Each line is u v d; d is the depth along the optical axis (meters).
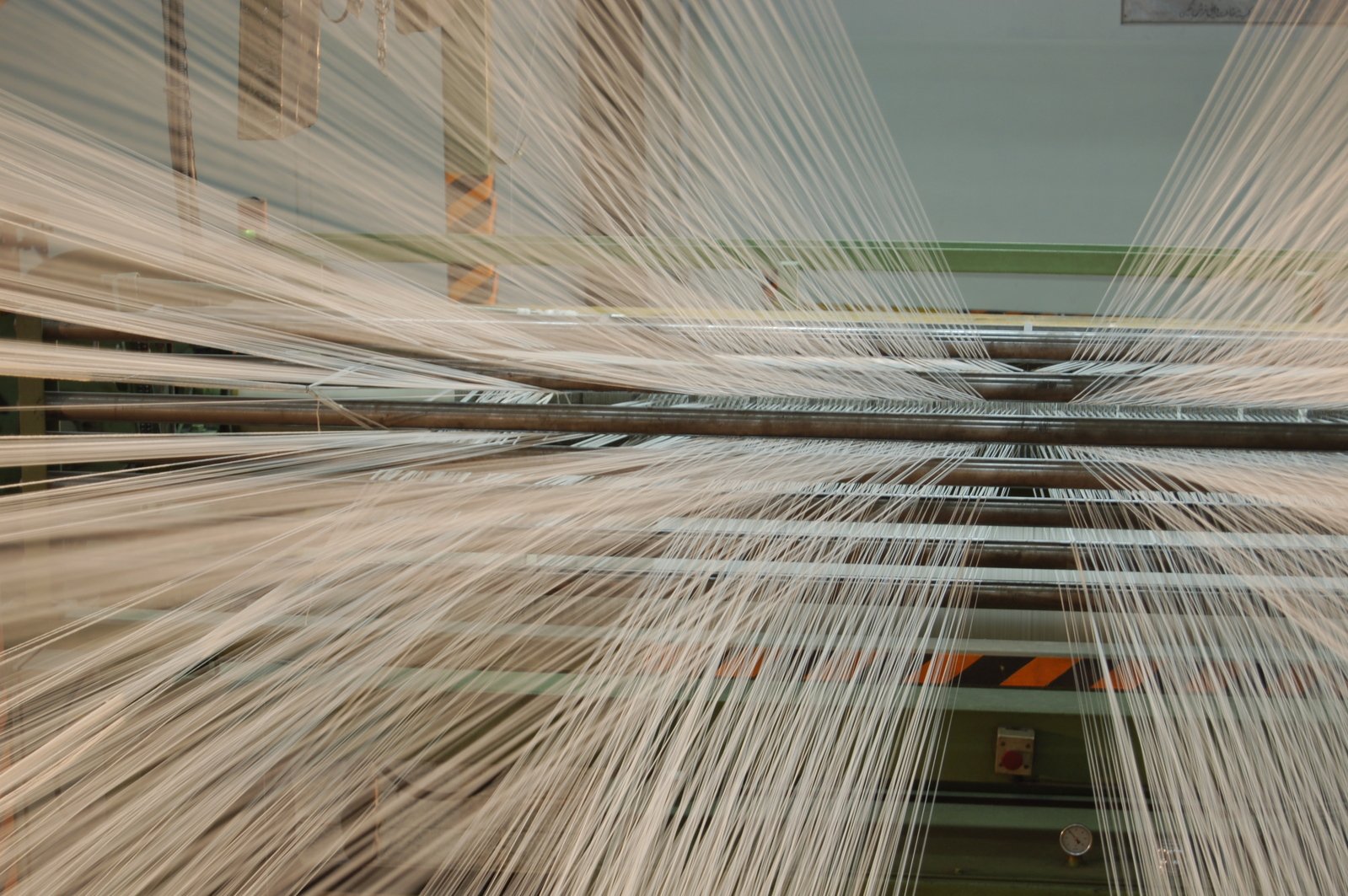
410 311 1.00
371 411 0.90
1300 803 0.82
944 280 1.53
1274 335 0.92
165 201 1.01
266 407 0.92
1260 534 0.87
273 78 1.35
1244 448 0.82
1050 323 1.34
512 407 0.88
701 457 0.93
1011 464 0.88
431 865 1.09
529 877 0.87
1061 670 1.23
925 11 2.22
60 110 1.85
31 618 1.27
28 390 1.32
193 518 0.95
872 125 1.96
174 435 0.93
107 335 1.14
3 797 0.78
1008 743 1.25
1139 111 2.21
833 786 0.85
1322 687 0.85
